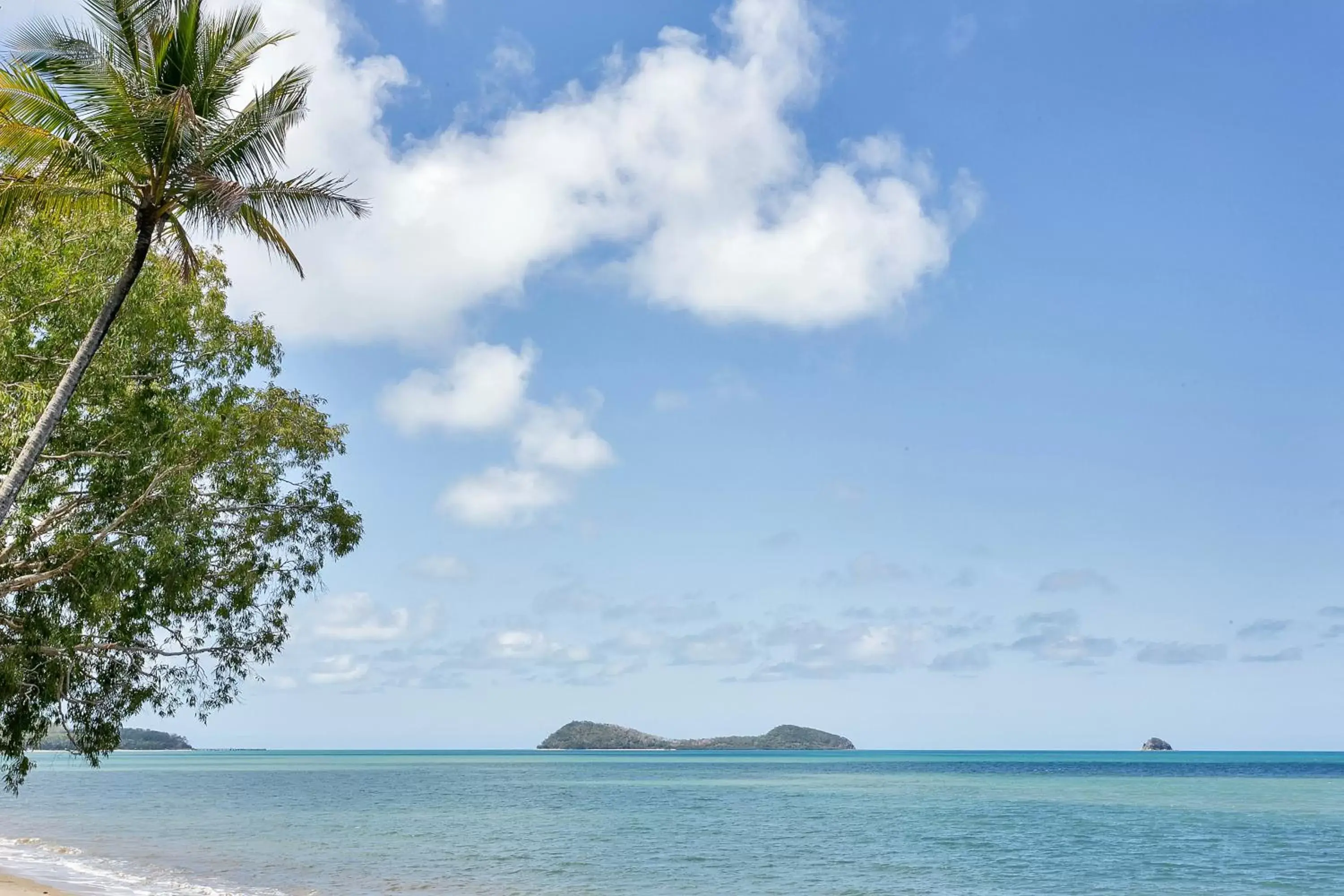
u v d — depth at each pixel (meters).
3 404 19.88
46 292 20.25
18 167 17.52
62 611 21.14
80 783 110.81
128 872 31.14
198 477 23.23
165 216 18.09
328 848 41.06
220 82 18.31
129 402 21.81
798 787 106.25
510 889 30.11
